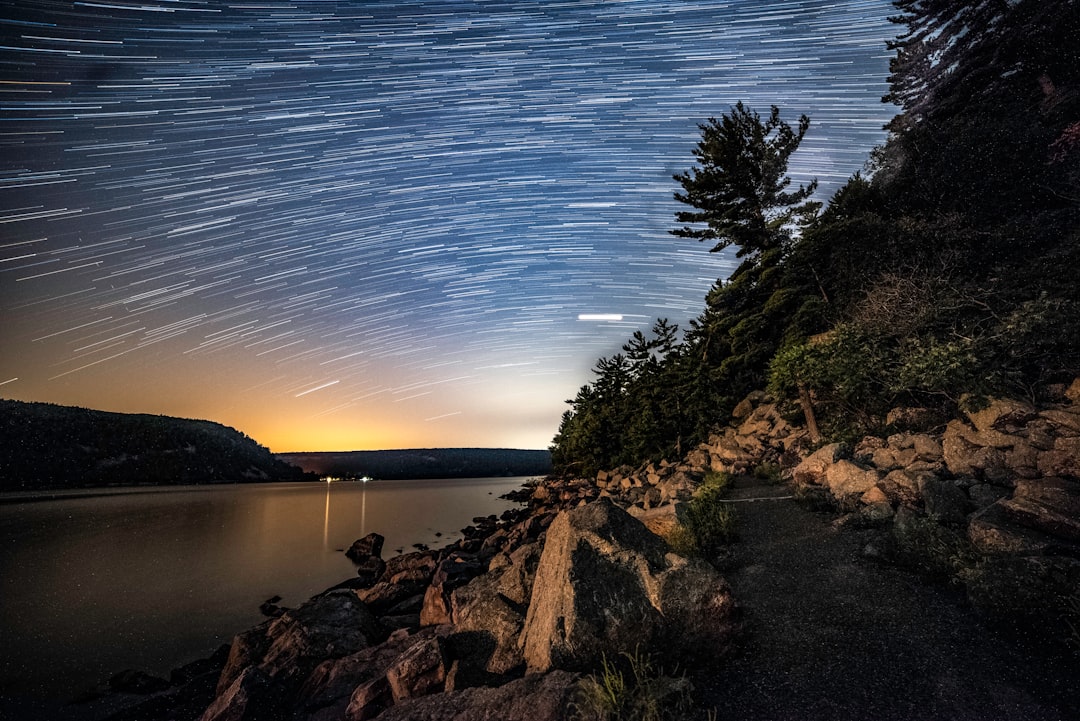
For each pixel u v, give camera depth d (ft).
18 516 193.77
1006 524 26.91
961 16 102.12
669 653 21.11
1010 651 19.45
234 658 35.53
